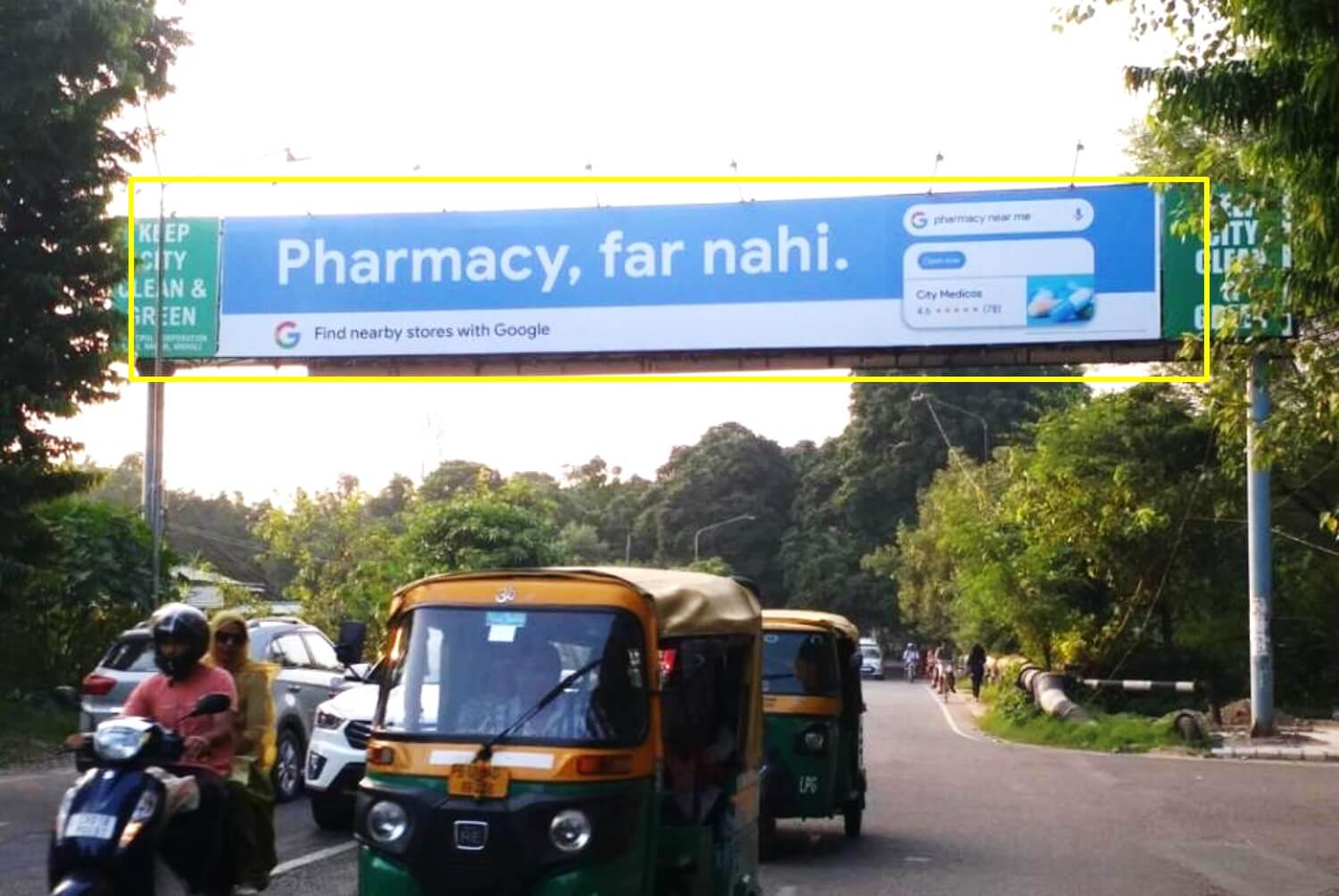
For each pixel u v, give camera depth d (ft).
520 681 25.54
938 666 163.02
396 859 24.36
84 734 25.73
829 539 245.24
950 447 201.57
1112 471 99.14
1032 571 102.99
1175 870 41.57
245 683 26.58
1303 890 38.88
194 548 200.95
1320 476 94.73
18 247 58.80
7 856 38.24
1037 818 52.54
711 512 253.44
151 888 22.99
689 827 26.78
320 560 116.26
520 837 23.90
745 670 30.27
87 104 57.88
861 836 47.67
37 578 64.95
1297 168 35.24
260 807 26.16
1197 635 106.11
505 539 119.75
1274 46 34.65
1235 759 77.56
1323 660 104.94
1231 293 46.44
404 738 25.17
